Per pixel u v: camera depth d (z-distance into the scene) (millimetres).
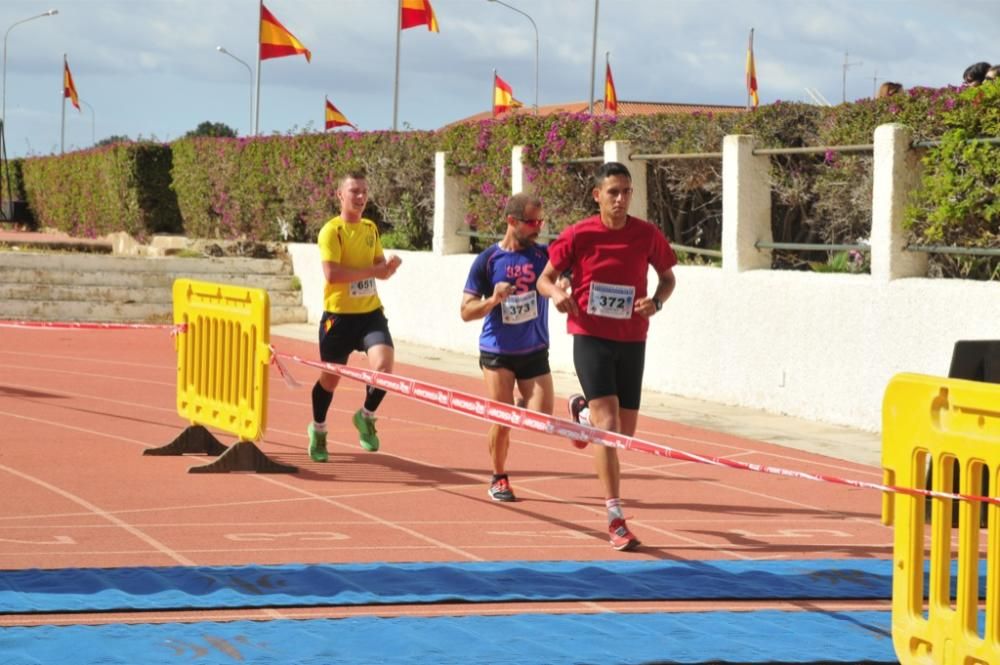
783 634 7875
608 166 10102
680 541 10484
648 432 16453
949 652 6750
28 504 11266
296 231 34438
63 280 30812
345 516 11086
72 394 18797
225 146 37531
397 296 28375
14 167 59938
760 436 16328
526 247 11422
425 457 14219
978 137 15703
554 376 22547
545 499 12070
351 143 31031
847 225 18641
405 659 7176
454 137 26562
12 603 8039
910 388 6949
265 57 40812
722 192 20234
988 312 15180
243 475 12859
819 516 11641
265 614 8047
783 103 19016
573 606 8453
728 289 19016
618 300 10109
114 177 44281
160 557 9469
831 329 17328
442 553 9844
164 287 31594
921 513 6992
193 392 13984
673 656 7336
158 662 7000
